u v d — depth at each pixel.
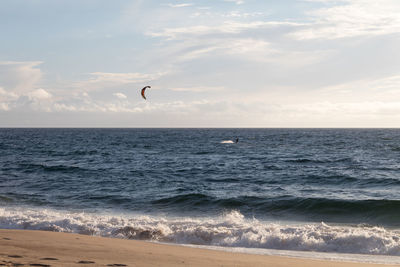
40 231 12.93
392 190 25.73
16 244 9.98
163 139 134.12
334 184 29.00
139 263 8.41
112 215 18.42
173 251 10.61
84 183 29.44
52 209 19.77
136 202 21.80
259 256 10.62
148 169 39.91
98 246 10.53
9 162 45.78
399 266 9.95
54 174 34.84
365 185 28.11
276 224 16.81
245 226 14.91
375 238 12.50
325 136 164.50
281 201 21.02
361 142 105.12
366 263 10.21
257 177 33.44
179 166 43.28
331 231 13.82
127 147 83.25
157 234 13.98
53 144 95.19
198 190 26.34
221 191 25.92
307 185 28.72
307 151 69.38
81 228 14.79
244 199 21.75
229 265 8.91
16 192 24.97
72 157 55.47
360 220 17.50
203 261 9.21
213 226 15.00
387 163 45.84
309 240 12.79
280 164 45.19
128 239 13.11
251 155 60.34
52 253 8.99
